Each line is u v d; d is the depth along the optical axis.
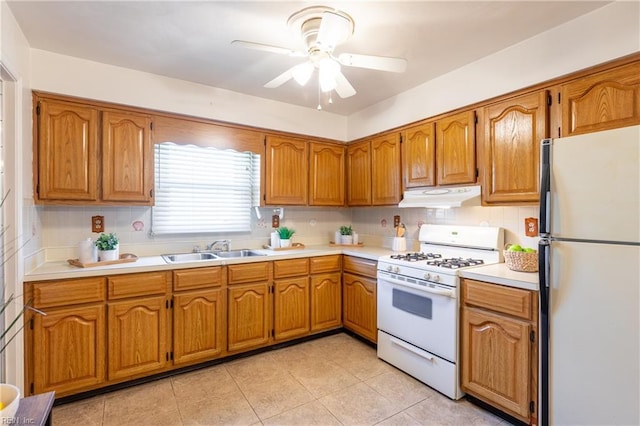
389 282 2.67
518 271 2.12
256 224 3.47
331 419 1.98
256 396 2.22
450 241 2.81
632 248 1.38
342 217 4.10
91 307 2.16
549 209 1.62
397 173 3.10
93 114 2.42
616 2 1.74
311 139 3.53
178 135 2.79
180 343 2.47
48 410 1.10
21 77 1.98
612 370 1.44
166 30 2.01
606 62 1.78
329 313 3.26
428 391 2.29
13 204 1.90
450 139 2.62
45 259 2.45
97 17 1.87
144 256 2.84
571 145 1.55
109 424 1.92
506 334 1.92
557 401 1.61
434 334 2.30
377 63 1.87
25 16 1.85
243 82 2.83
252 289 2.81
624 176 1.40
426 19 1.89
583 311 1.52
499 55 2.29
